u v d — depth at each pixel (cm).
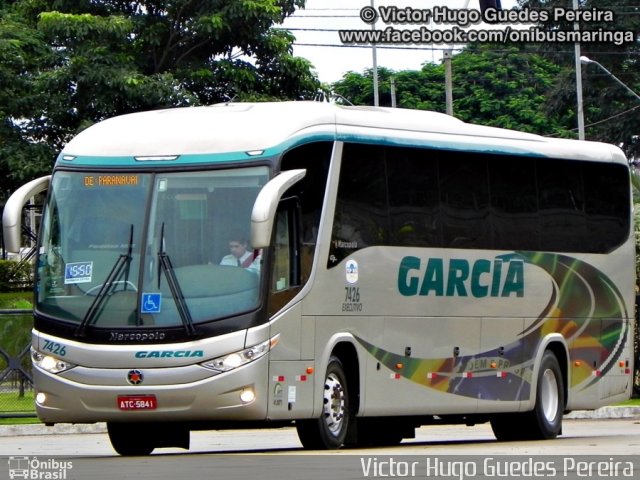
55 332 2984
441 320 3547
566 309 4019
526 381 3853
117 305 2952
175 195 3011
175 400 2897
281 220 3020
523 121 12362
